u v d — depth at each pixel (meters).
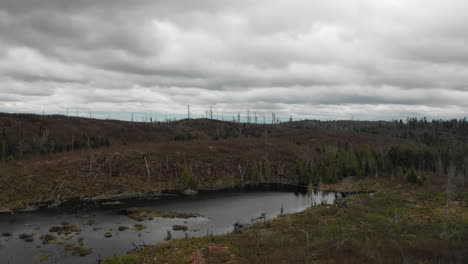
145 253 28.80
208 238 33.62
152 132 154.12
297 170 97.50
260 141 136.88
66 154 88.62
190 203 63.47
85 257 32.06
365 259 23.09
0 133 97.12
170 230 43.06
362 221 39.16
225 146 118.81
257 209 58.75
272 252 27.50
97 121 146.50
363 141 163.25
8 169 68.00
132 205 59.25
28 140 101.00
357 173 93.56
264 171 100.12
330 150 119.44
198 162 95.50
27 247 34.88
